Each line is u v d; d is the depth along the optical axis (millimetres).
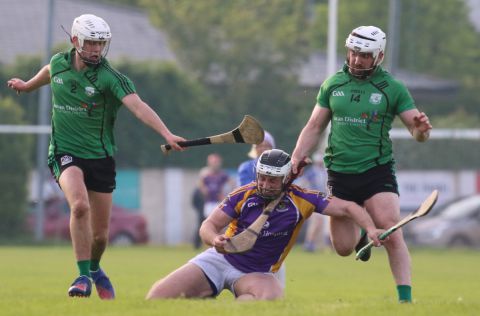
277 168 26750
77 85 29484
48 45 87438
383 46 27938
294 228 27672
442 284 47594
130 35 131125
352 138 28375
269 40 118562
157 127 28406
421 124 26859
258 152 33688
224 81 117938
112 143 30578
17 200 89500
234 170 105875
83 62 29359
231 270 27734
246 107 115625
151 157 103438
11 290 38562
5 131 85188
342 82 28453
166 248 84438
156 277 48750
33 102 102188
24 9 130625
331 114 28953
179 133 108312
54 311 24453
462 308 25125
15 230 89812
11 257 65250
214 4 121938
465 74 145625
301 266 60406
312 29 145000
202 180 79500
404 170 91562
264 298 26906
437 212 91500
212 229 27328
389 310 24578
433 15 144625
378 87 28125
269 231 27469
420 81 137125
